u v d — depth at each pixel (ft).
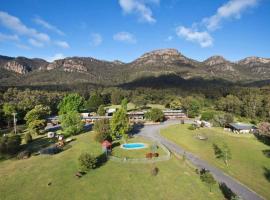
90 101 569.23
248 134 355.36
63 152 242.37
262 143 305.94
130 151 250.37
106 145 244.22
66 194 159.94
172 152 261.65
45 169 197.88
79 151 242.17
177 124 441.68
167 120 497.46
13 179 181.37
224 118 412.77
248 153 264.11
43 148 258.78
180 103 587.68
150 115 463.01
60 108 460.14
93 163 195.52
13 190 165.48
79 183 173.47
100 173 189.47
